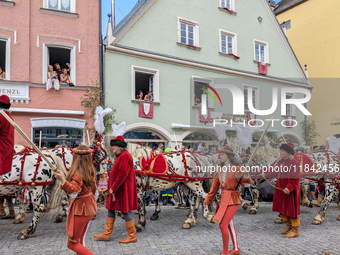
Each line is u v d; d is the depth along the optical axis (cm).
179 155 585
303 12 2077
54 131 1048
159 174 552
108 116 1062
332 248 449
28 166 493
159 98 1238
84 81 1097
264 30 1603
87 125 1075
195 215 610
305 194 854
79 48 1096
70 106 1063
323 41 1933
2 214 638
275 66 1611
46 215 662
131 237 472
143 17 1230
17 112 988
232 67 1467
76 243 329
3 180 473
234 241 408
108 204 472
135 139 1188
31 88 1016
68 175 328
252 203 855
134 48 1187
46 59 1058
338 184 645
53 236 501
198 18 1384
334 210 799
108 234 480
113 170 472
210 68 1371
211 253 423
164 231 545
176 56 1303
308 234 535
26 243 461
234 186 396
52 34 1063
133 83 1181
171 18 1304
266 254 420
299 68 1692
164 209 779
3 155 402
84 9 1116
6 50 997
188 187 590
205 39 1395
